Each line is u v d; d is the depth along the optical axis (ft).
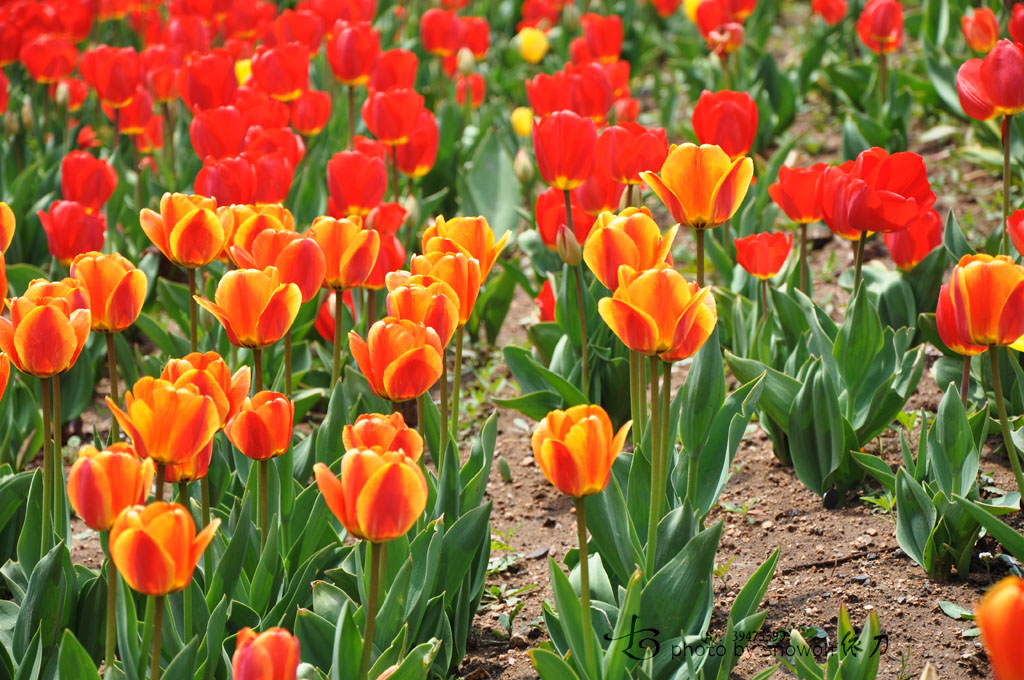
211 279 15.01
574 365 13.42
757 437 13.53
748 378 11.78
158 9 30.30
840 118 23.29
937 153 20.61
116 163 18.49
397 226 13.48
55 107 24.64
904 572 10.28
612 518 8.62
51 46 21.15
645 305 7.09
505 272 16.25
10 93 25.77
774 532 11.38
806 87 23.34
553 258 16.35
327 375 15.30
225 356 14.21
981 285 8.02
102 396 16.38
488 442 9.87
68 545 9.15
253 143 14.40
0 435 13.08
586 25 21.09
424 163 16.26
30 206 18.67
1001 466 11.72
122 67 18.56
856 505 11.54
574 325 13.33
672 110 23.12
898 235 13.32
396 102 15.23
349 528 6.49
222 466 10.63
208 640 7.63
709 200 9.07
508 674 9.66
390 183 19.58
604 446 6.46
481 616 10.67
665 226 20.25
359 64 17.74
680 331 7.23
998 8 22.30
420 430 9.02
